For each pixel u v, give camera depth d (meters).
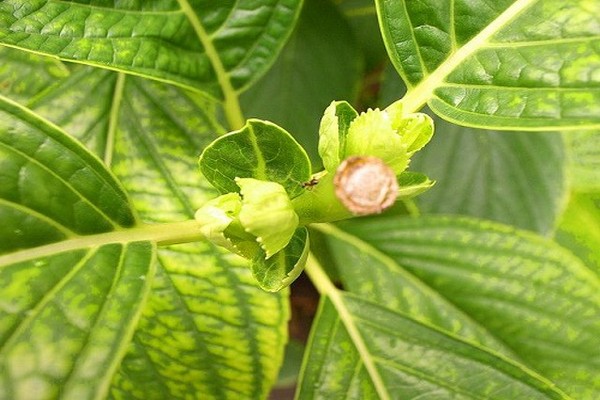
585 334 0.21
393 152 0.15
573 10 0.17
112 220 0.17
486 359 0.19
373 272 0.22
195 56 0.19
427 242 0.22
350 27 0.24
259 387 0.19
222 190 0.16
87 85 0.19
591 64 0.17
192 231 0.17
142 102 0.20
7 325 0.16
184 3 0.18
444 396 0.19
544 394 0.19
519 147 0.23
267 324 0.19
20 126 0.16
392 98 0.23
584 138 0.23
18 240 0.16
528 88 0.17
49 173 0.16
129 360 0.18
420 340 0.20
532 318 0.21
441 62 0.18
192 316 0.18
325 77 0.24
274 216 0.15
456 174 0.23
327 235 0.22
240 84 0.19
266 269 0.15
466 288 0.21
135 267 0.16
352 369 0.20
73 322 0.16
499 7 0.18
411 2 0.18
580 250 0.23
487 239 0.21
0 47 0.20
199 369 0.18
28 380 0.16
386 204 0.14
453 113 0.17
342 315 0.20
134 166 0.19
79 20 0.17
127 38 0.18
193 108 0.20
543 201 0.22
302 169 0.16
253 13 0.19
